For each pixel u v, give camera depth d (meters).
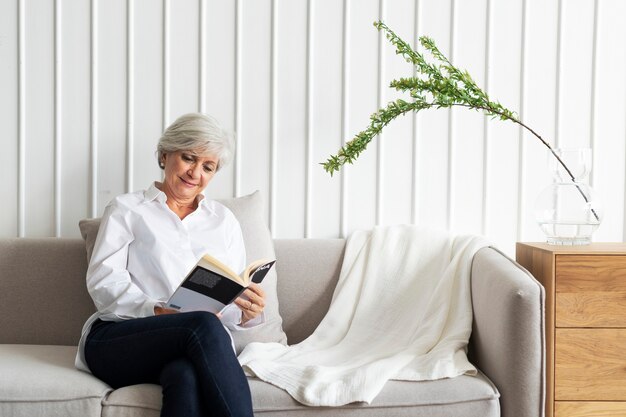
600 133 2.33
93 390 1.57
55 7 2.29
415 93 2.08
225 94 2.32
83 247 2.12
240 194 2.33
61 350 1.93
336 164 2.09
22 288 2.08
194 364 1.53
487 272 1.83
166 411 1.47
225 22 2.31
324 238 2.31
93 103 2.30
